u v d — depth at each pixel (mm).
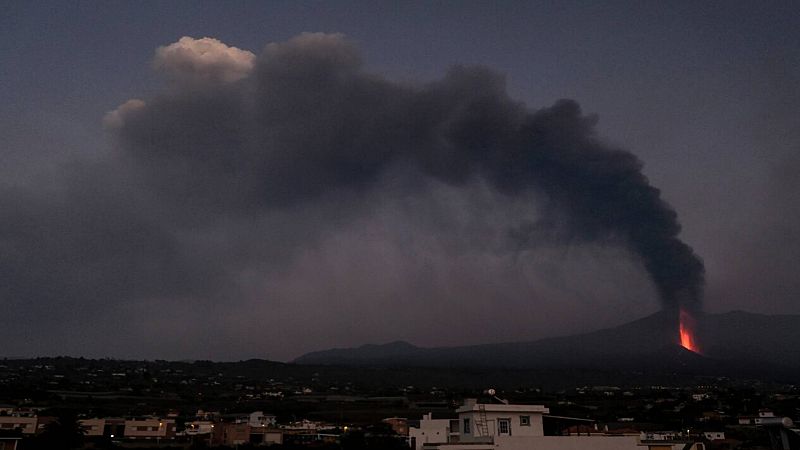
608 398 185750
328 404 188750
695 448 52312
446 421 86000
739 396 179500
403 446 93062
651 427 100375
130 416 126438
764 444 82500
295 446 100625
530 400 170125
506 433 46750
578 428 51281
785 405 144375
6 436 87062
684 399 173125
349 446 97312
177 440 114688
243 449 99688
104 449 94062
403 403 192125
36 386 191625
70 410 113312
